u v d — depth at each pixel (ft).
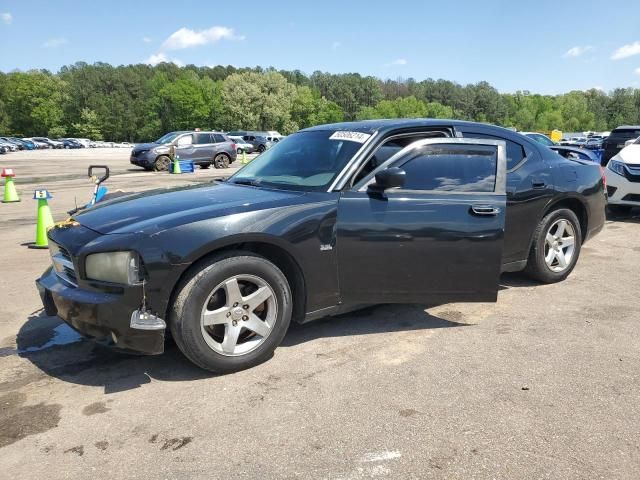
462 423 8.88
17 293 16.72
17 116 348.79
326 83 469.16
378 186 11.46
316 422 8.98
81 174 67.97
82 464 7.98
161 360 11.62
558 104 506.07
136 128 357.41
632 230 26.07
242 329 10.93
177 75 431.43
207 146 74.28
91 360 11.73
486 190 12.29
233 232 10.31
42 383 10.66
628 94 504.02
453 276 12.11
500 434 8.55
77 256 10.03
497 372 10.77
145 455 8.18
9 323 14.10
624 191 28.12
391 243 11.69
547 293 16.01
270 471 7.72
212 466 7.87
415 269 11.91
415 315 14.21
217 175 63.82
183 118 322.75
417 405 9.49
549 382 10.31
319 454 8.10
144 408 9.58
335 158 12.43
